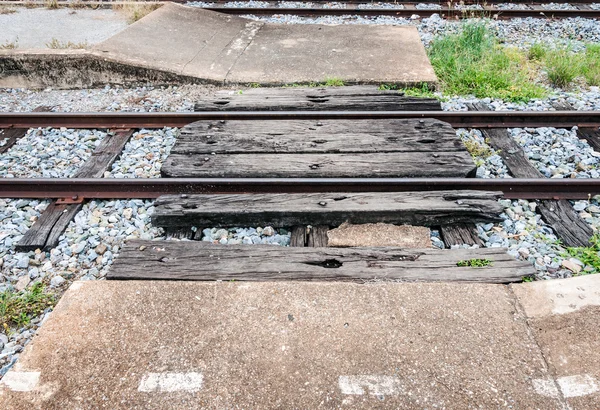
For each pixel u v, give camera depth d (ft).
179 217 12.51
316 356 8.86
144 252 11.42
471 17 28.60
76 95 21.25
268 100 19.35
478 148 16.12
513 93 20.07
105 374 8.66
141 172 15.19
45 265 11.59
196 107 18.90
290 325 9.47
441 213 12.50
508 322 9.52
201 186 13.80
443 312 9.72
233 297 10.12
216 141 16.10
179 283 10.50
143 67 21.30
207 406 8.12
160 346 9.13
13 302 10.56
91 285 10.50
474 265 10.91
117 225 12.90
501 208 12.59
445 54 23.26
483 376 8.50
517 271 10.73
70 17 30.71
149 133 17.51
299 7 30.99
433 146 15.61
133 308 9.93
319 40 25.53
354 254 11.25
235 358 8.87
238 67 22.40
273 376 8.54
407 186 13.67
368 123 17.11
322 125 17.07
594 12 28.84
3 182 13.91
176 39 25.02
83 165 15.49
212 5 31.42
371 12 29.58
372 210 12.50
